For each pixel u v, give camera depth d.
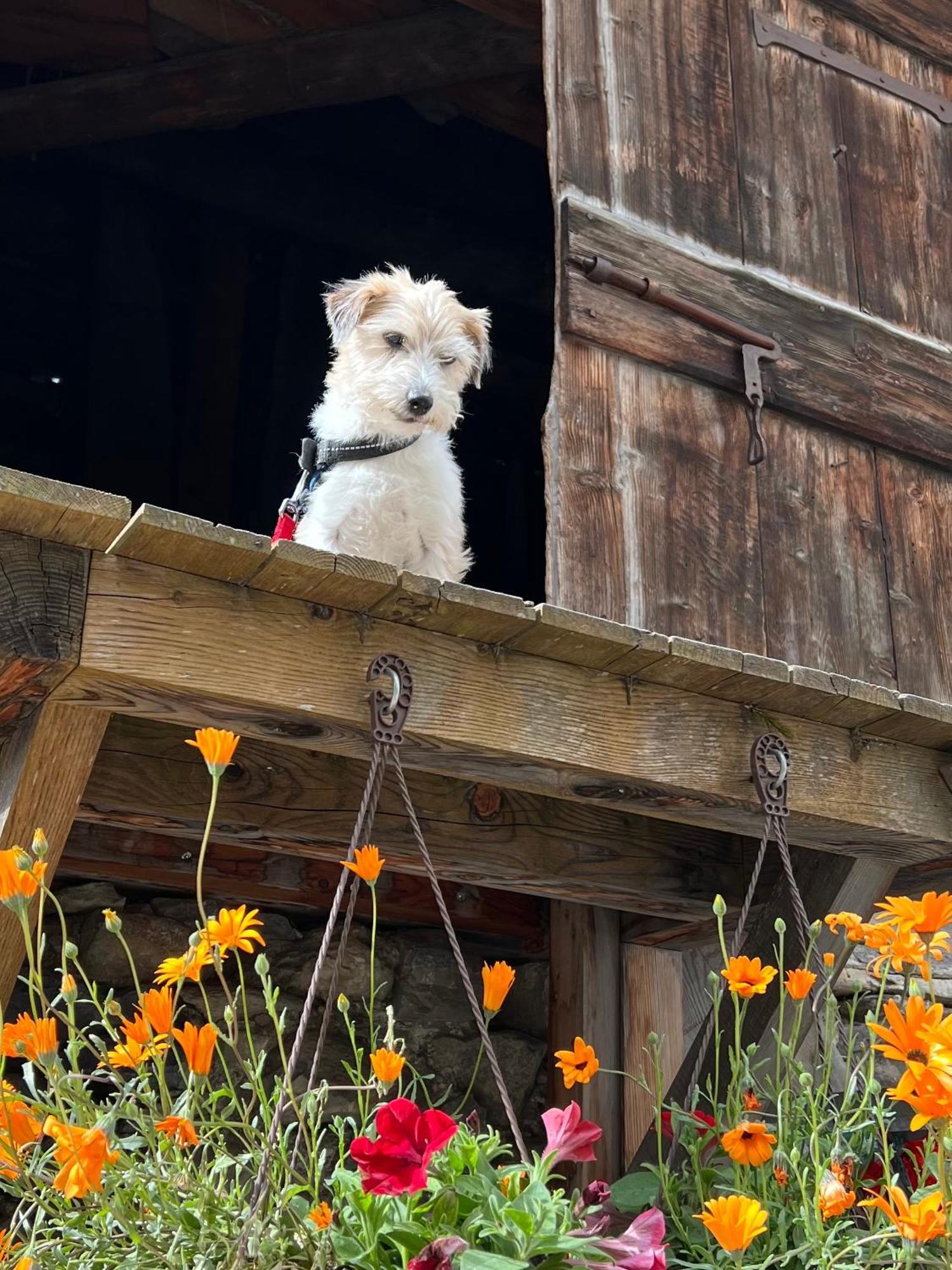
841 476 2.62
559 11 2.56
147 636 1.27
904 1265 1.21
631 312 2.45
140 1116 1.18
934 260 2.94
